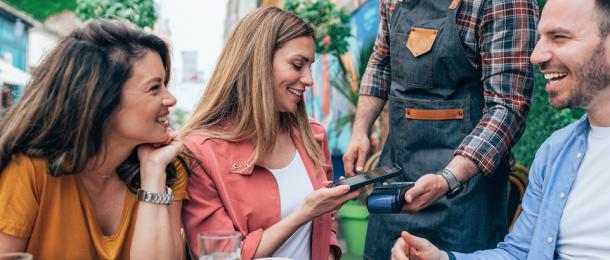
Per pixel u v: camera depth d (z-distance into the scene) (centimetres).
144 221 147
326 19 529
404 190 175
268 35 176
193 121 180
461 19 208
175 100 146
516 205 302
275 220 175
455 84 212
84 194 146
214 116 180
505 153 201
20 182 140
